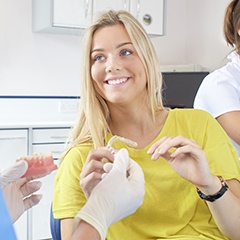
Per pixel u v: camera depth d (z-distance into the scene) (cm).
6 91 325
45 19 308
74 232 75
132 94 115
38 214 285
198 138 119
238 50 160
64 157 119
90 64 116
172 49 392
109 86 114
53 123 289
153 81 120
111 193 82
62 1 303
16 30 324
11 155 274
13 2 320
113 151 104
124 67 113
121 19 115
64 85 345
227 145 118
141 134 121
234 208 103
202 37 375
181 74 328
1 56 321
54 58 339
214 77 169
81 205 108
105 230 77
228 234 107
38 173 90
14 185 89
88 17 312
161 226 111
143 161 114
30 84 333
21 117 327
